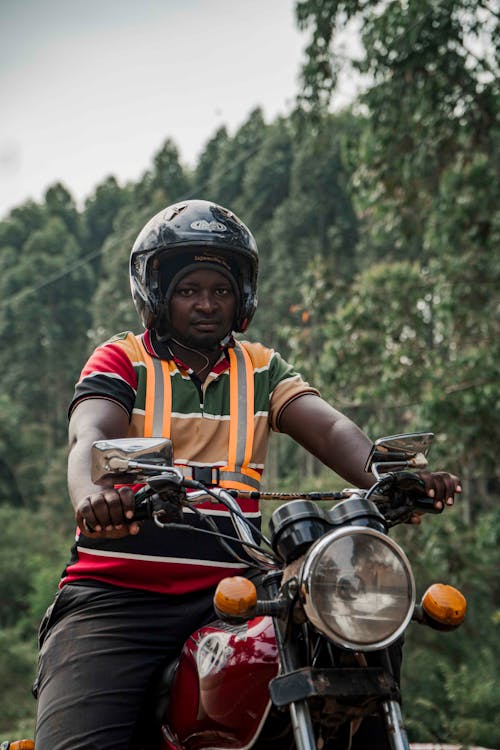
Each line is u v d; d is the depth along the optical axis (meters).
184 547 2.21
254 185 65.81
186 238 2.36
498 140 11.53
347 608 1.60
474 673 13.40
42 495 63.53
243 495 1.94
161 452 1.78
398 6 10.17
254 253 2.47
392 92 10.48
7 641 28.39
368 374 10.86
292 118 11.42
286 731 1.85
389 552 1.64
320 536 1.70
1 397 68.94
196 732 1.94
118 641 2.14
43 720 2.06
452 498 2.02
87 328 88.25
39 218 110.94
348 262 50.69
